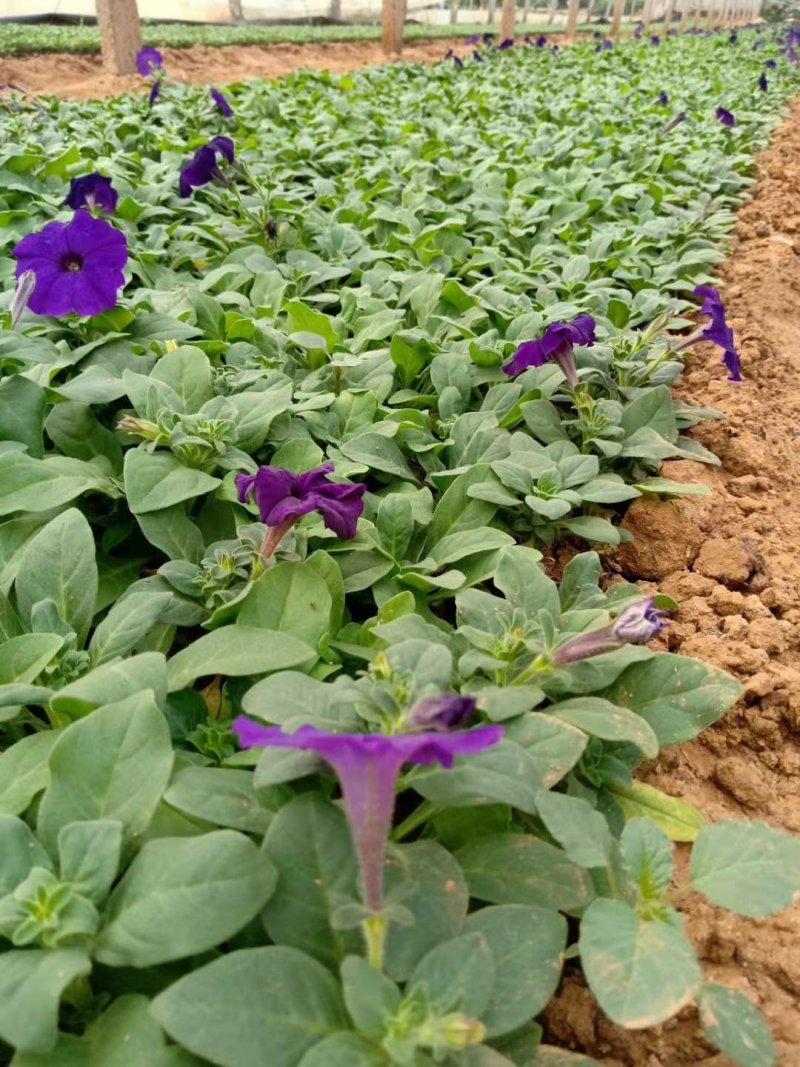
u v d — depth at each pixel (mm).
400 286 772
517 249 946
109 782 285
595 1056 299
